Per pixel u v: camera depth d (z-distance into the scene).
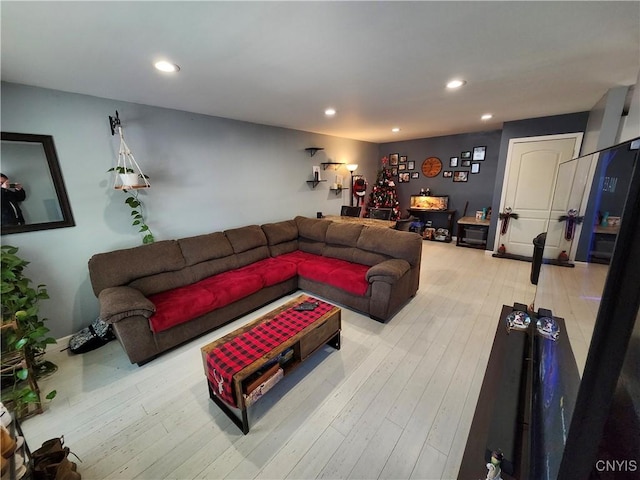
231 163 3.62
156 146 2.89
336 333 2.23
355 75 2.13
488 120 4.13
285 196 4.48
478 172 5.51
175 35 1.48
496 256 4.75
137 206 2.80
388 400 1.76
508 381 1.41
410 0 1.22
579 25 1.47
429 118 3.84
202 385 1.94
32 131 2.16
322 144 5.07
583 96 2.81
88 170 2.46
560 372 1.14
